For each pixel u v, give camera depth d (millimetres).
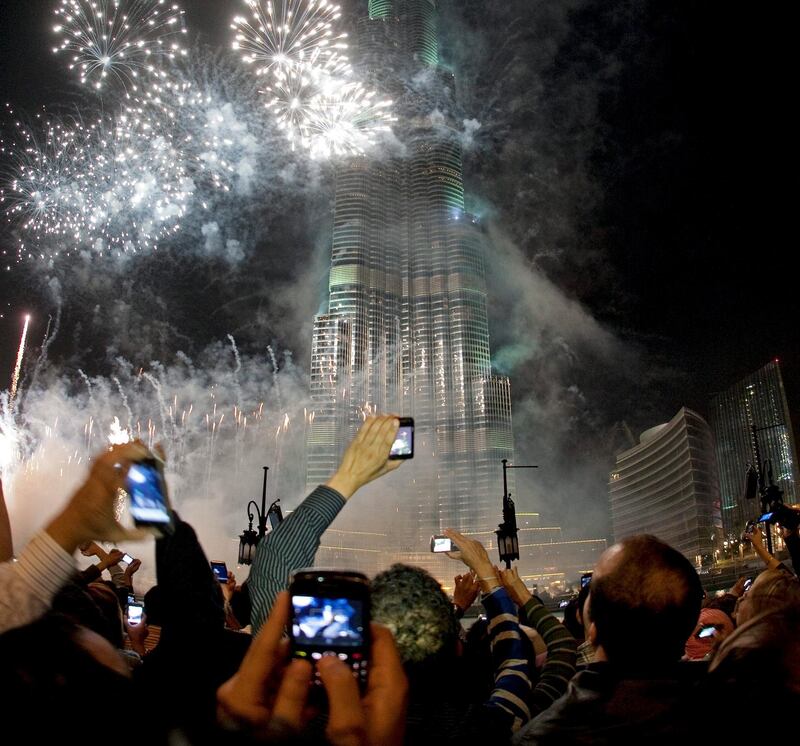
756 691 2994
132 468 2406
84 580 4508
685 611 3262
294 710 2039
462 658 3893
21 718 1934
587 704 3170
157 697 2383
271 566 3332
